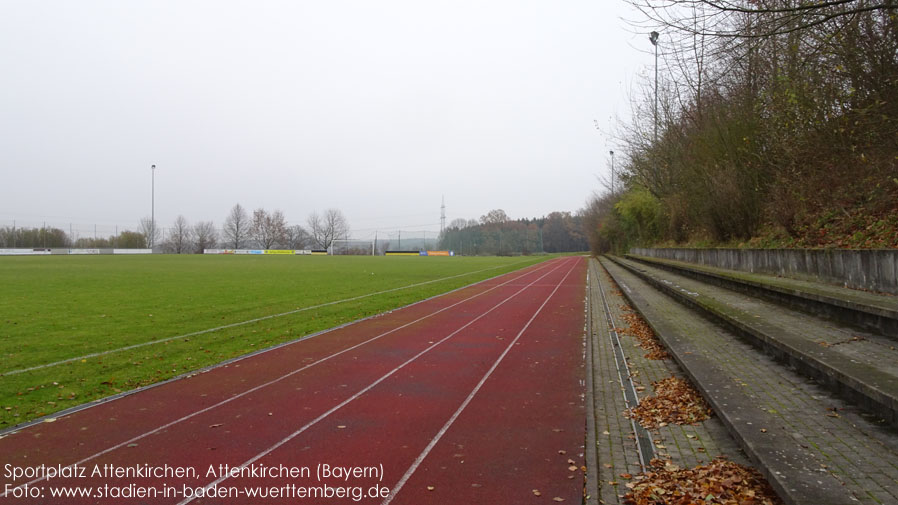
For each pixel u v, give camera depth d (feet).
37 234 288.71
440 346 33.86
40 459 16.16
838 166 41.75
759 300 38.09
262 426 18.93
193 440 17.63
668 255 97.25
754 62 40.83
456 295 67.92
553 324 43.29
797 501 10.26
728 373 21.16
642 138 103.96
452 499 13.37
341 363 28.99
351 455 16.28
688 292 46.03
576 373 26.40
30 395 22.97
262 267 131.85
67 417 20.02
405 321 44.96
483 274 112.88
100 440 17.69
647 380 24.29
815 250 35.81
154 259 180.96
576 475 14.62
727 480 13.01
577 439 17.33
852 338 22.54
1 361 29.09
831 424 14.89
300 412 20.47
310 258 227.40
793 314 30.17
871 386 14.60
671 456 15.20
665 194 104.32
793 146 46.24
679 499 12.45
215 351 32.24
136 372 26.99
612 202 197.26
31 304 52.70
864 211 38.50
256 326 41.47
